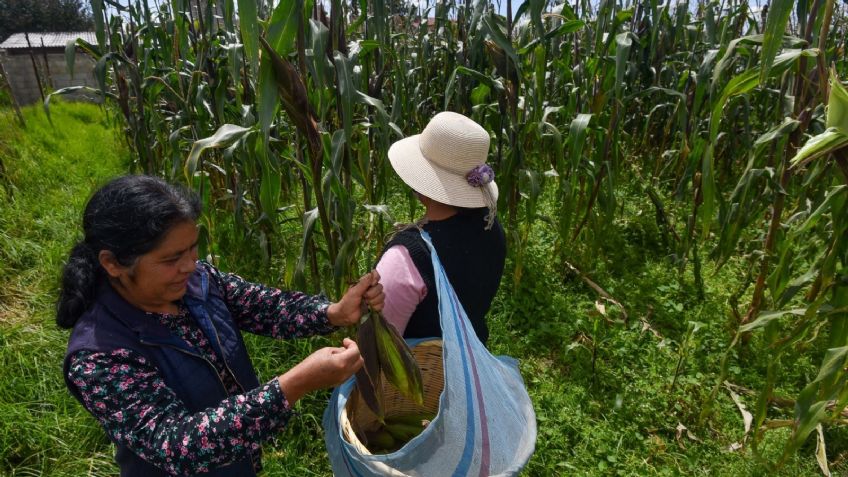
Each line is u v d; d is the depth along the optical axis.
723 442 2.56
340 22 2.37
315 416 2.56
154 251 1.07
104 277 1.18
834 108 1.61
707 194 2.43
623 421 2.65
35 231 4.39
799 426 2.06
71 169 6.32
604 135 3.61
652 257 4.22
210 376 1.25
